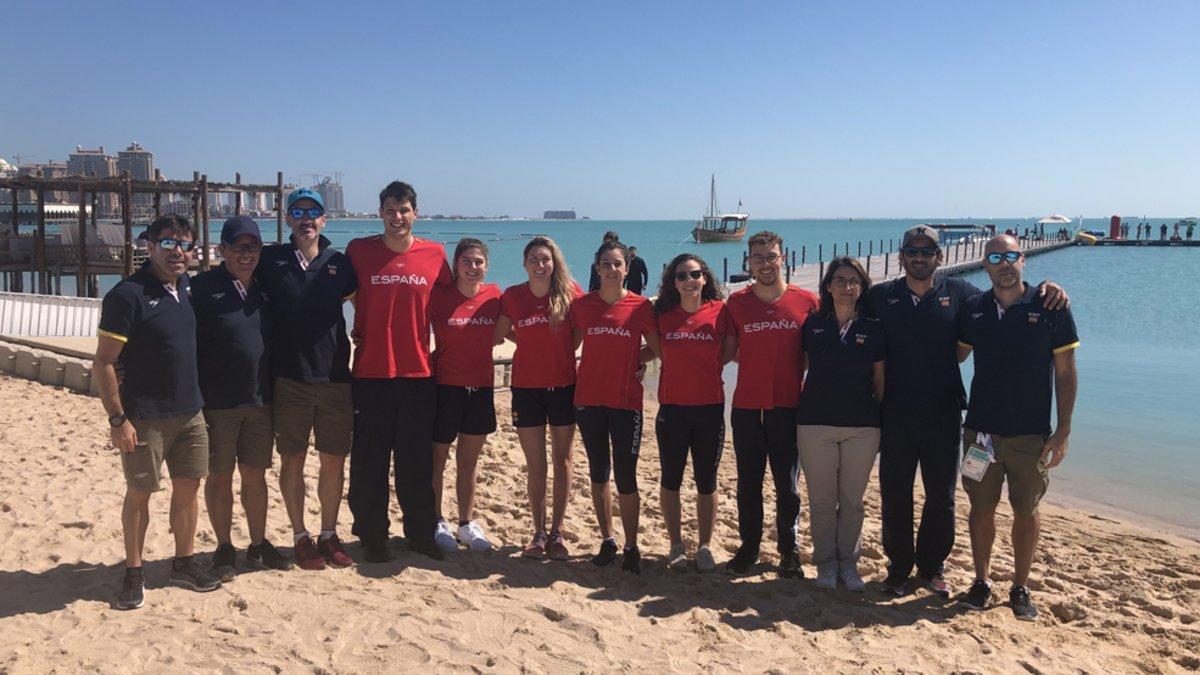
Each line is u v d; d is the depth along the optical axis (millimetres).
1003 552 6246
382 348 4734
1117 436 10359
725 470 8672
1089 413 11656
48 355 11281
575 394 5102
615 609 4461
